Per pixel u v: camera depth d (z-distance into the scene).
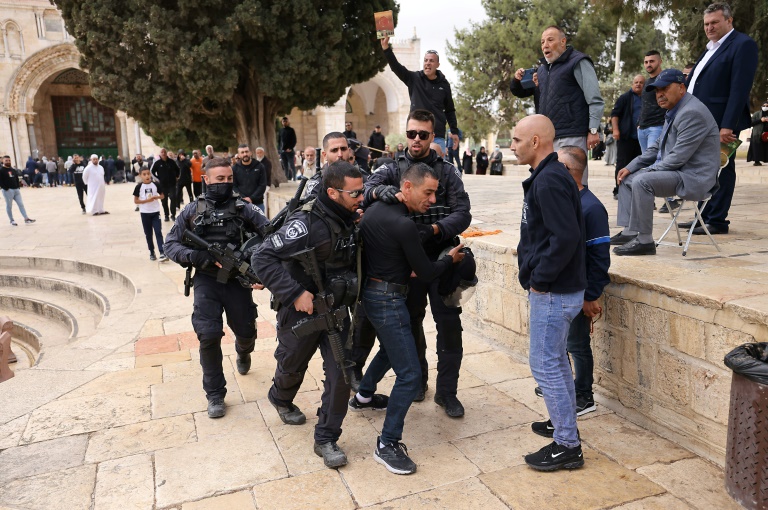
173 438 3.70
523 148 3.02
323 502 2.98
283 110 16.36
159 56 12.71
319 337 3.40
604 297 3.93
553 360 3.11
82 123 40.25
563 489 3.02
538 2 26.42
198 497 3.05
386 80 39.88
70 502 3.03
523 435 3.65
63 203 21.66
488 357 5.07
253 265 3.23
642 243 4.35
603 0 9.47
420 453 3.46
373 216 3.21
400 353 3.26
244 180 8.82
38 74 34.81
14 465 3.41
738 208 7.24
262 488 3.12
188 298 7.81
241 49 14.02
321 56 13.88
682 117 4.12
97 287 9.48
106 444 3.64
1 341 5.00
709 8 4.96
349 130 15.12
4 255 11.12
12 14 33.56
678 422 3.44
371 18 14.76
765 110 13.91
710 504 2.85
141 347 5.68
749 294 3.13
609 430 3.67
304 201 3.55
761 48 11.69
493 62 28.08
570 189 2.91
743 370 2.29
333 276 3.27
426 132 3.59
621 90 23.08
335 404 3.31
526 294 4.84
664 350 3.48
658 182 4.17
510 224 6.42
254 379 4.68
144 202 10.13
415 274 3.45
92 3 12.78
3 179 15.03
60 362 5.40
